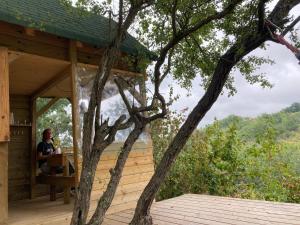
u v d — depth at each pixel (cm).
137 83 689
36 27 534
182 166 973
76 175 616
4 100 525
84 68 660
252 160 982
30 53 588
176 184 960
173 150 395
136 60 650
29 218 575
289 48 374
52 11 652
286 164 988
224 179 955
